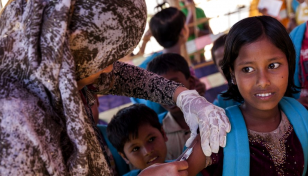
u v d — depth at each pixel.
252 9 3.62
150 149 1.77
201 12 3.86
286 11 3.40
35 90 0.95
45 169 0.91
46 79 0.92
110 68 1.18
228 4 3.97
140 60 3.43
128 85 1.46
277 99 1.24
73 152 0.97
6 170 0.86
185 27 2.85
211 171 1.31
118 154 2.04
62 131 0.99
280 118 1.35
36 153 0.89
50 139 0.94
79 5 0.98
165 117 2.21
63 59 0.93
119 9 1.02
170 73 2.13
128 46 1.09
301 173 1.32
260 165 1.29
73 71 0.95
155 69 2.16
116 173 2.00
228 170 1.25
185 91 1.35
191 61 3.71
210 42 3.66
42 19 0.93
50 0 0.93
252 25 1.22
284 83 1.24
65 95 0.93
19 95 0.92
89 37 0.99
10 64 0.96
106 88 1.38
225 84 3.45
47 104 0.96
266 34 1.20
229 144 1.25
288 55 1.25
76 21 0.97
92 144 1.04
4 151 0.86
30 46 0.92
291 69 1.33
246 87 1.25
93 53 1.02
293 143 1.32
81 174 0.97
